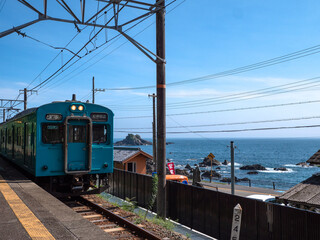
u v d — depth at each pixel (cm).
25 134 1291
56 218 631
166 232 895
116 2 970
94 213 1034
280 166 9806
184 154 15488
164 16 1155
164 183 1176
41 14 938
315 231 801
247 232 1009
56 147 1123
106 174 1262
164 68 1166
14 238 497
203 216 1163
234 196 1041
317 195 1129
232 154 1515
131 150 2798
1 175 1207
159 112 1169
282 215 895
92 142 1199
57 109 1129
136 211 1396
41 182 1156
